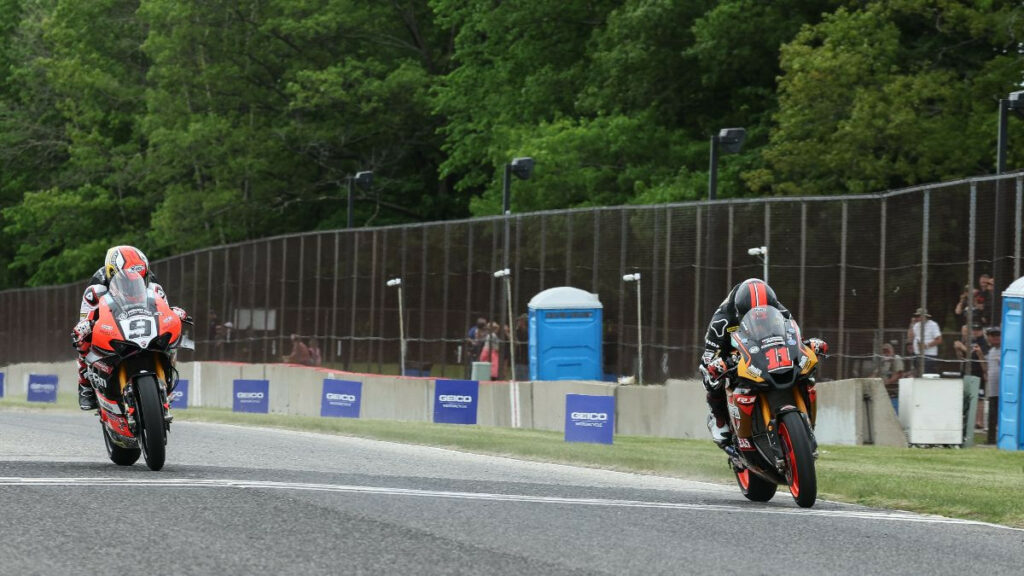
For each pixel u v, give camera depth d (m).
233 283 154.88
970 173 116.38
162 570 25.33
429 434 70.19
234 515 32.66
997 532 34.28
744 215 91.50
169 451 54.69
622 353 102.50
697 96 159.12
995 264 73.69
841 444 70.94
